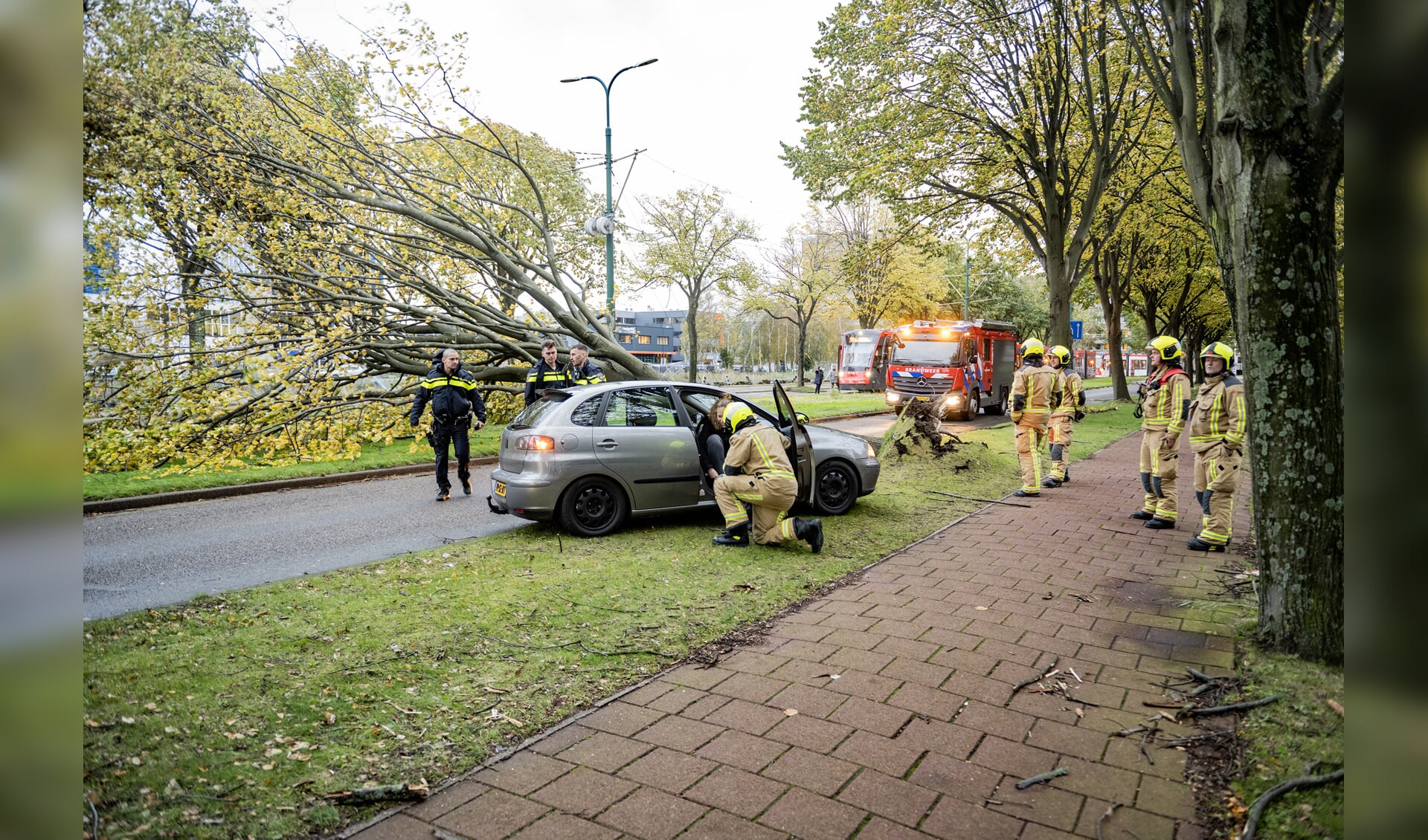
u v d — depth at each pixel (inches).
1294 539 172.2
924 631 194.9
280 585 231.3
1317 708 145.5
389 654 177.8
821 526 289.3
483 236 582.6
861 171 751.7
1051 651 182.2
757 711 150.9
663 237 1528.1
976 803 120.9
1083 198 852.0
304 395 498.9
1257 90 167.2
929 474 448.1
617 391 308.5
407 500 393.4
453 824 115.3
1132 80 688.4
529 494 286.7
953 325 933.2
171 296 483.5
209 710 148.9
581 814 117.6
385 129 557.0
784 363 3346.5
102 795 119.3
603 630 193.9
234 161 510.9
